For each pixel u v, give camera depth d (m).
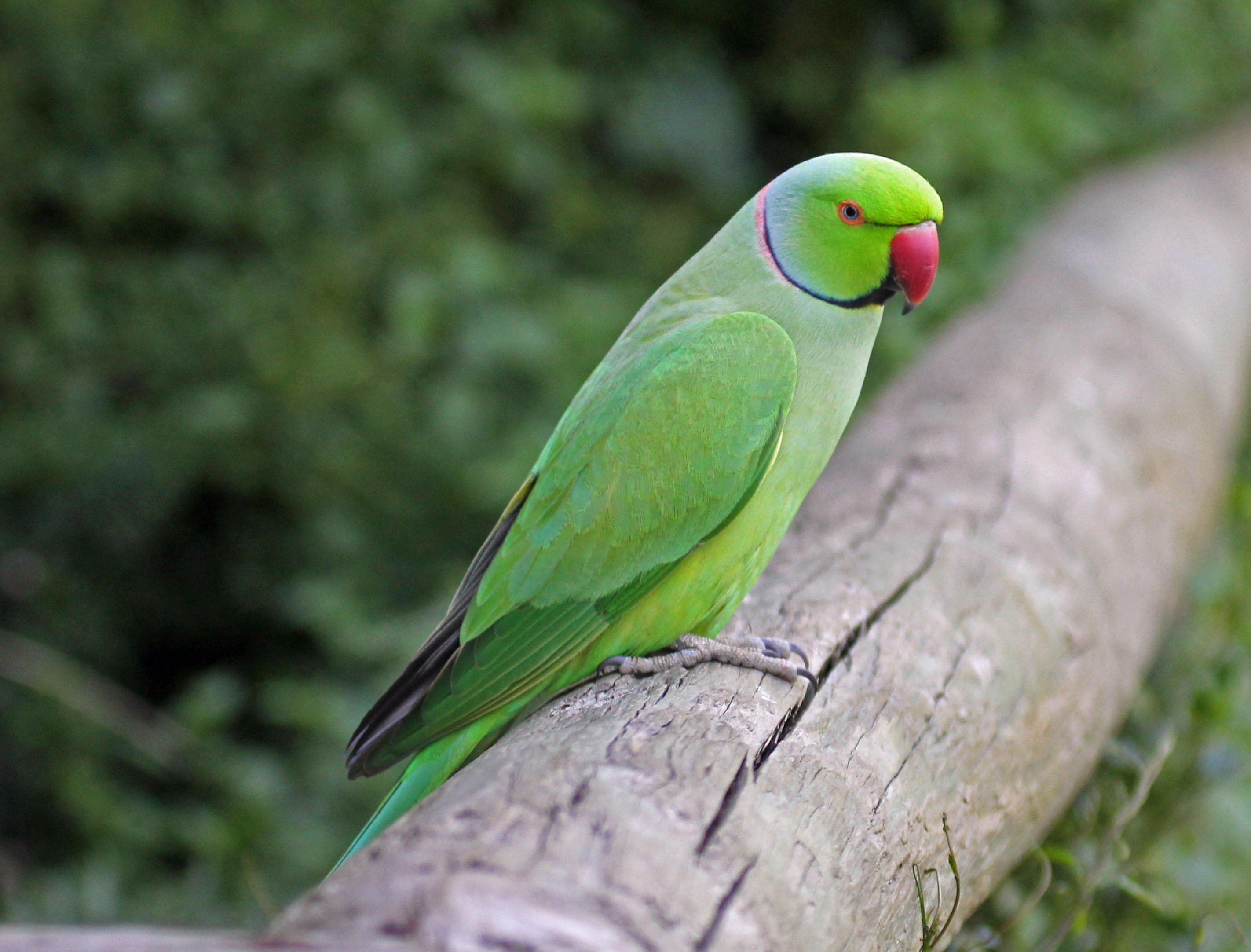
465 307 11.52
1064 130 13.45
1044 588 5.22
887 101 13.15
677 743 3.19
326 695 8.97
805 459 4.36
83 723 9.48
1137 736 5.93
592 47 14.37
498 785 2.78
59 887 7.92
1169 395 8.09
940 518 5.50
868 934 3.19
